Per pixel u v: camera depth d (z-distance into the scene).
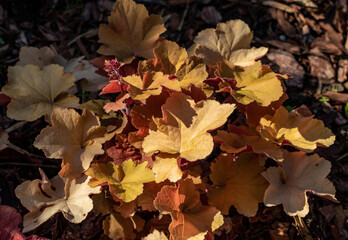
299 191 0.38
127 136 0.40
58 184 0.41
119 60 0.46
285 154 0.40
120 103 0.38
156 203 0.34
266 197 0.37
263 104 0.38
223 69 0.41
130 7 0.46
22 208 0.43
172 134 0.37
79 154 0.38
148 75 0.38
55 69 0.46
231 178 0.40
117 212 0.39
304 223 0.42
